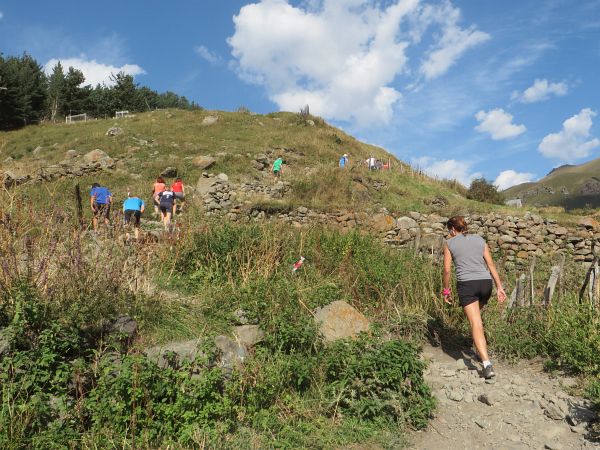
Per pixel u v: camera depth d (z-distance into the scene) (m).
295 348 4.62
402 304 6.77
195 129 29.09
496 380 4.72
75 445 3.07
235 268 6.47
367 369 4.14
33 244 4.54
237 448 3.35
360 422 3.83
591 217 15.08
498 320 6.06
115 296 4.46
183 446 3.30
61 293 4.16
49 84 59.62
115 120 33.28
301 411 3.87
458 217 5.33
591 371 4.67
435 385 4.70
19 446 2.92
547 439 3.69
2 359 3.37
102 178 19.42
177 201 14.57
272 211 15.68
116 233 5.56
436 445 3.67
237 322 5.00
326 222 14.59
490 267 5.06
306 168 23.55
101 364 3.53
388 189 20.17
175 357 3.87
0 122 43.69
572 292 6.73
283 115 34.31
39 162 23.39
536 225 13.97
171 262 6.31
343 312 5.30
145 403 3.41
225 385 3.82
